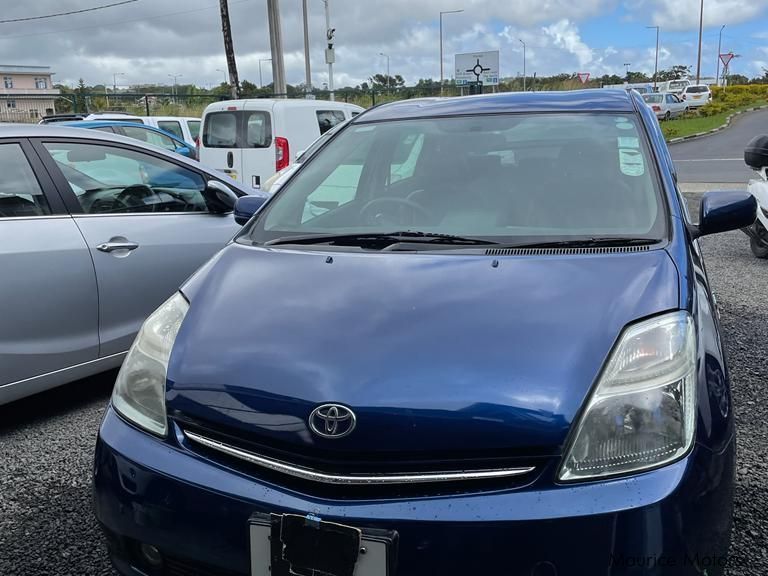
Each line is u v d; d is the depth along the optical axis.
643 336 1.83
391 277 2.17
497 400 1.68
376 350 1.84
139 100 27.92
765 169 7.57
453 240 2.47
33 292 3.44
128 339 3.87
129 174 4.01
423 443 1.67
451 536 1.59
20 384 3.46
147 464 1.88
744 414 3.48
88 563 2.48
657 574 1.57
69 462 3.22
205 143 11.04
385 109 3.44
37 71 76.19
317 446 1.70
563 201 2.60
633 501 1.59
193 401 1.88
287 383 1.81
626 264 2.12
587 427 1.66
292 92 28.39
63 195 3.66
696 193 12.33
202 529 1.78
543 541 1.57
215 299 2.21
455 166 2.87
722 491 1.72
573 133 2.90
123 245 3.80
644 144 2.79
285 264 2.36
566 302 1.94
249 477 1.78
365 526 1.63
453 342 1.83
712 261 7.43
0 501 2.89
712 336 2.04
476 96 3.40
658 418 1.69
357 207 2.85
